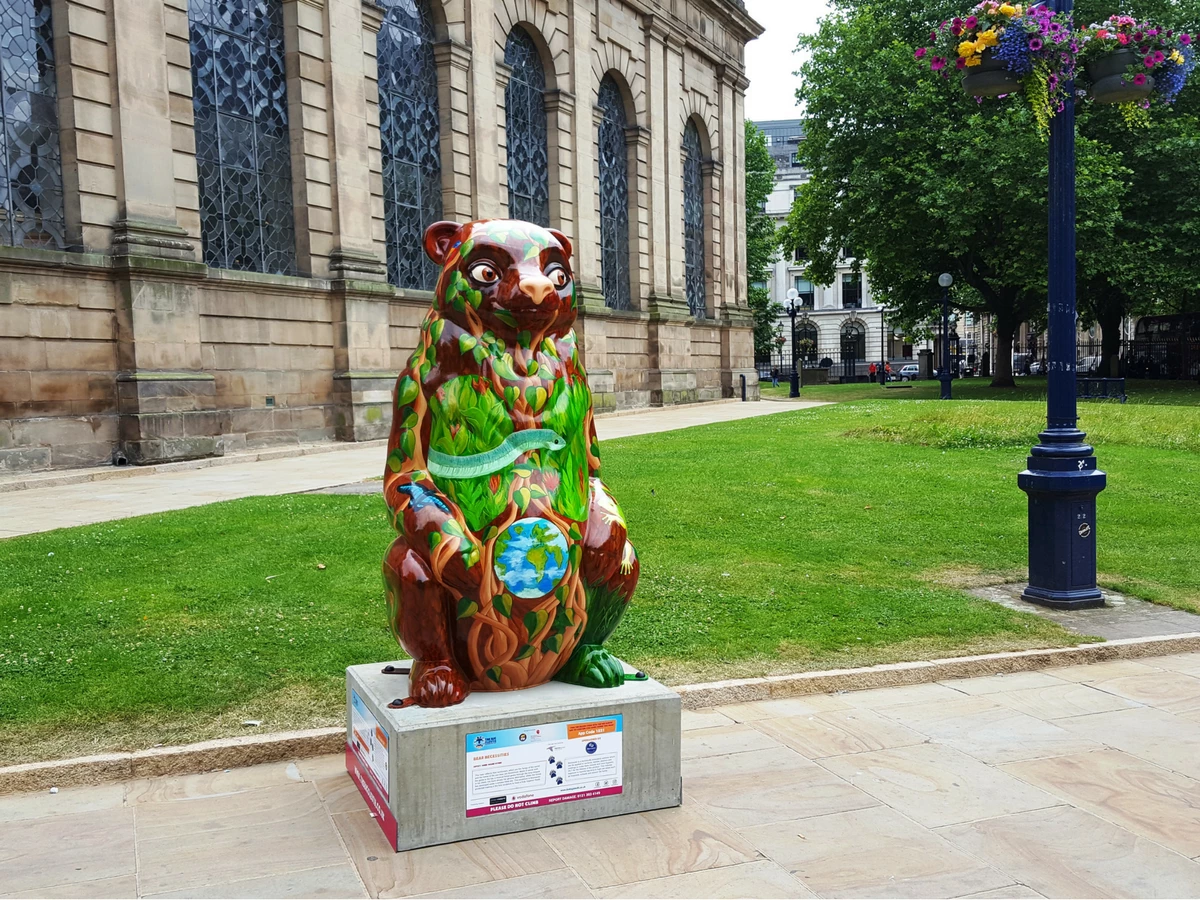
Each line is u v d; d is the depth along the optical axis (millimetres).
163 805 3934
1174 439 15805
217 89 18109
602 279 30359
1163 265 28516
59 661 5527
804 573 7898
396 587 3617
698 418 26062
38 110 15211
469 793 3523
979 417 17734
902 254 33750
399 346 22203
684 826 3678
